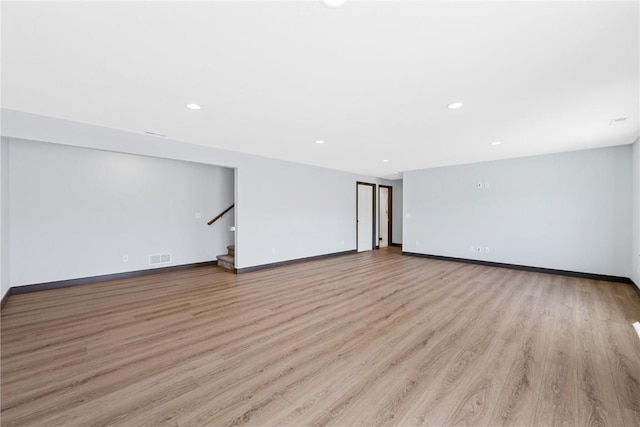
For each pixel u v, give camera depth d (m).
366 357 2.22
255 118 3.10
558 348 2.35
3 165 3.47
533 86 2.29
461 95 2.47
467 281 4.57
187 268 5.46
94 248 4.42
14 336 2.56
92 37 1.66
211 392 1.79
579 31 1.58
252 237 5.29
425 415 1.59
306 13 1.45
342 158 5.51
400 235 9.18
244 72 2.09
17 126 2.93
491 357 2.21
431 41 1.70
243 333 2.65
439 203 6.57
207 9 1.42
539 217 5.17
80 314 3.11
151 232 5.00
